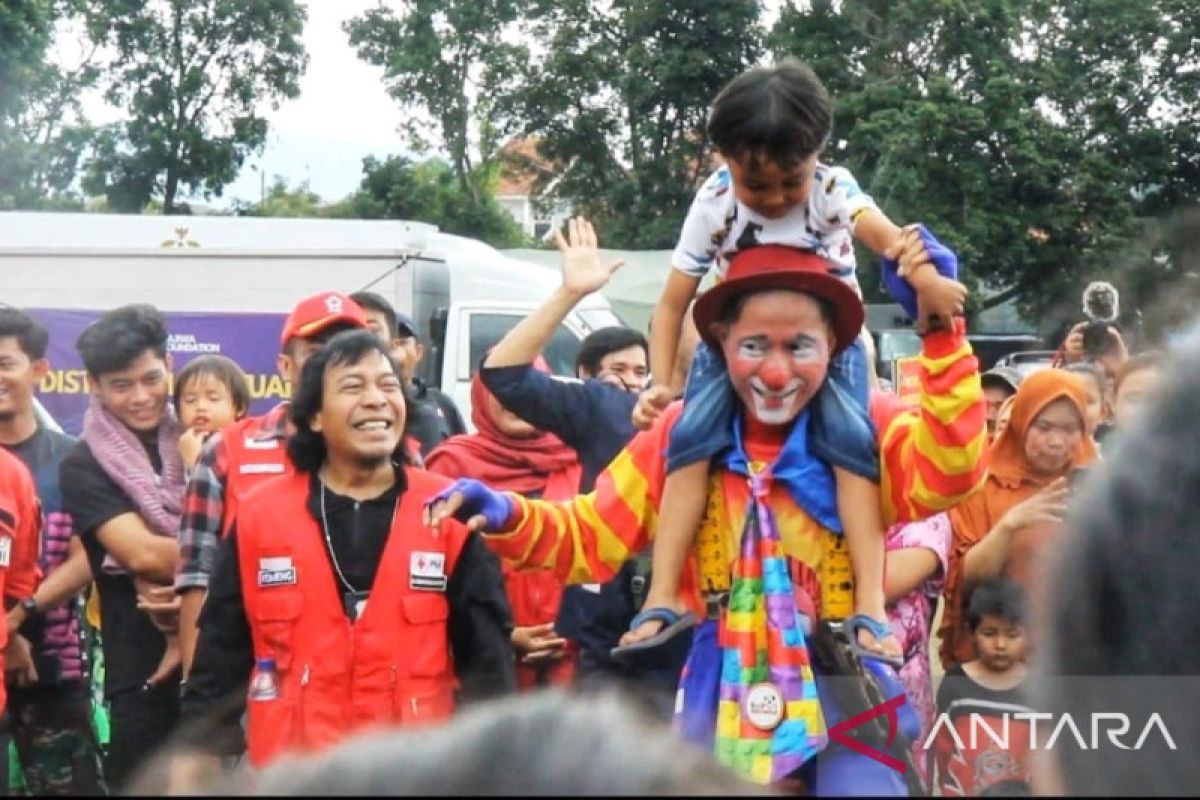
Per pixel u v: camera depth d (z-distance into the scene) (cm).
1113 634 141
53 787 510
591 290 404
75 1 3394
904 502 309
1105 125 2700
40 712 511
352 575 389
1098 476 146
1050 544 150
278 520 390
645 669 354
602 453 427
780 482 313
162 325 516
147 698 496
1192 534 139
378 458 389
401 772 85
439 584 392
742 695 305
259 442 456
